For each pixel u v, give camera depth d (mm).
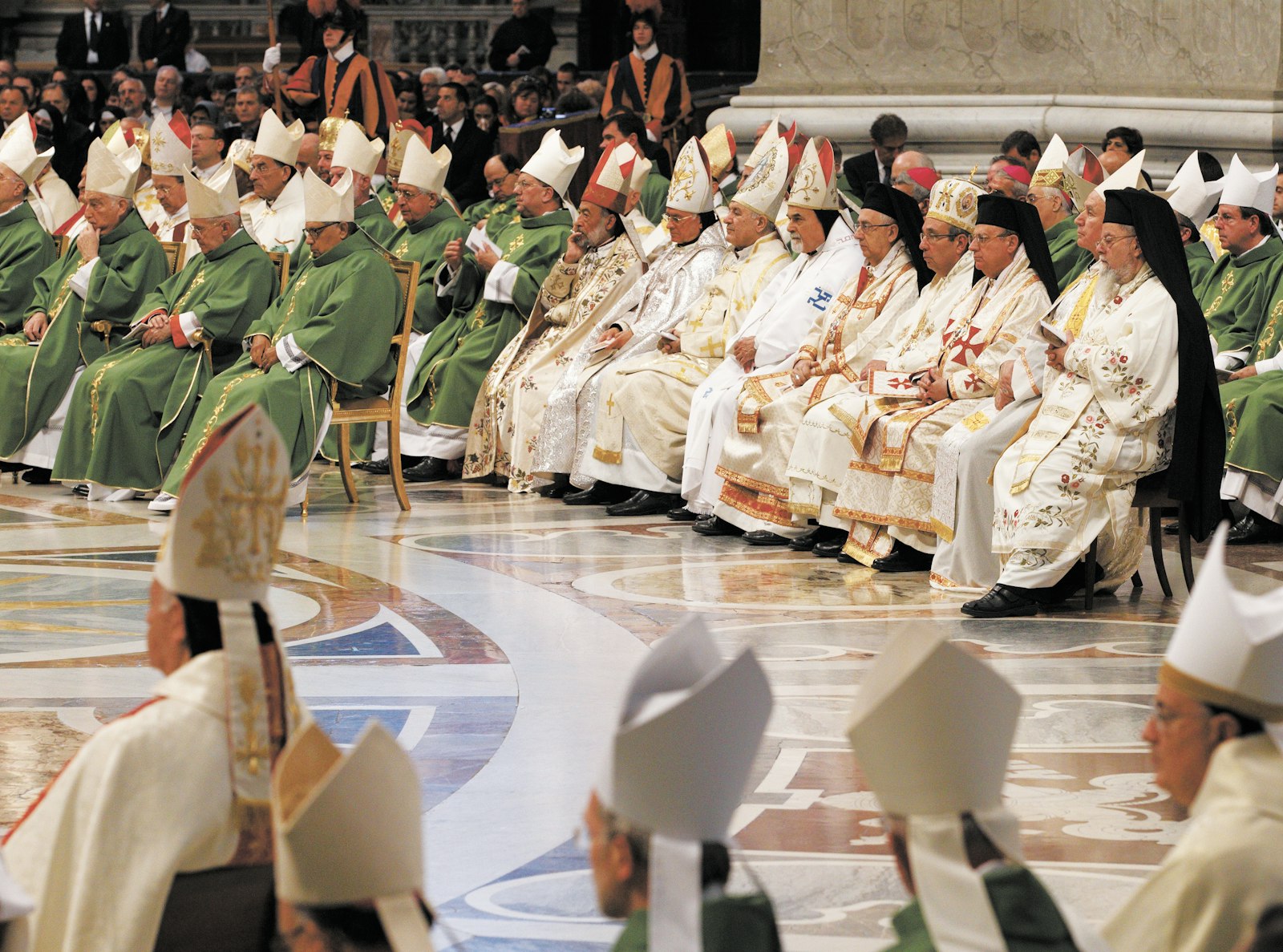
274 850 5016
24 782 9570
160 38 42375
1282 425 17766
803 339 18859
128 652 12977
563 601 14945
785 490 17953
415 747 10414
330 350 19766
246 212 25797
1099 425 14414
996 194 16344
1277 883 4484
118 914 4836
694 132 33656
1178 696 4746
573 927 7430
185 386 21188
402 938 4246
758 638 13453
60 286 23203
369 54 49312
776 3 27359
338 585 15719
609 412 20484
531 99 31828
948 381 16359
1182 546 14992
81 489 22047
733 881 8062
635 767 3959
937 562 15523
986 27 26203
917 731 4176
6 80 37000
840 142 26656
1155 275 14445
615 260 22016
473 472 23062
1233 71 24297
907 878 4328
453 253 23531
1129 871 8203
